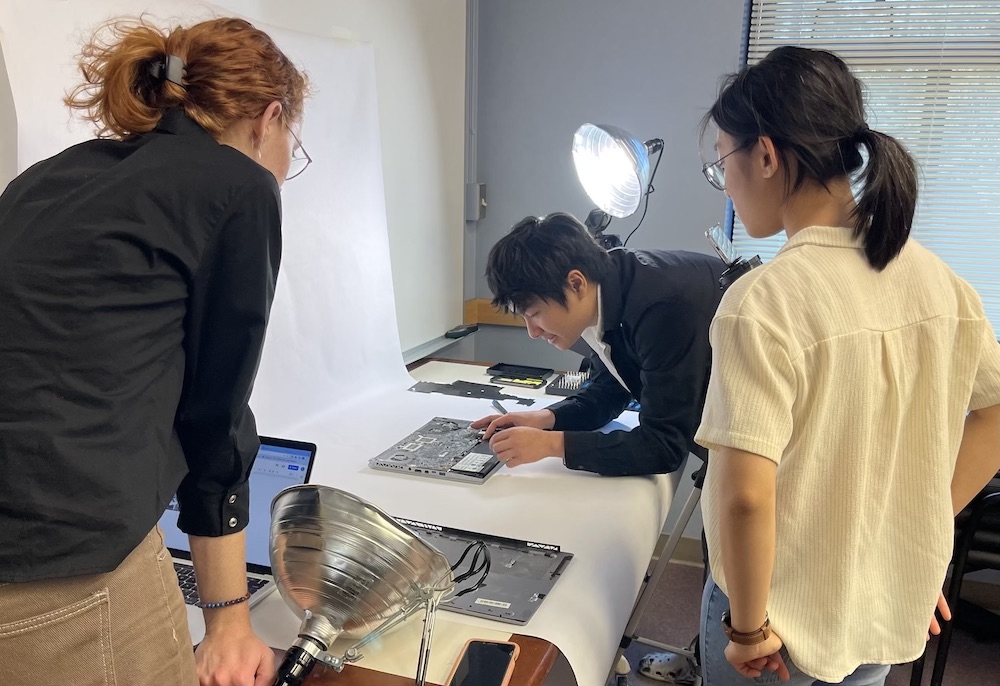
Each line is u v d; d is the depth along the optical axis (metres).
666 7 2.57
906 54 2.45
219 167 0.79
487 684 0.85
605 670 1.03
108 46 0.92
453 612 1.01
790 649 0.94
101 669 0.74
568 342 1.52
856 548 0.93
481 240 2.95
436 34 2.50
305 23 1.84
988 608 2.48
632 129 2.69
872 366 0.90
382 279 2.09
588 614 1.04
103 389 0.72
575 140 1.72
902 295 0.93
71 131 1.16
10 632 0.69
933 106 2.46
